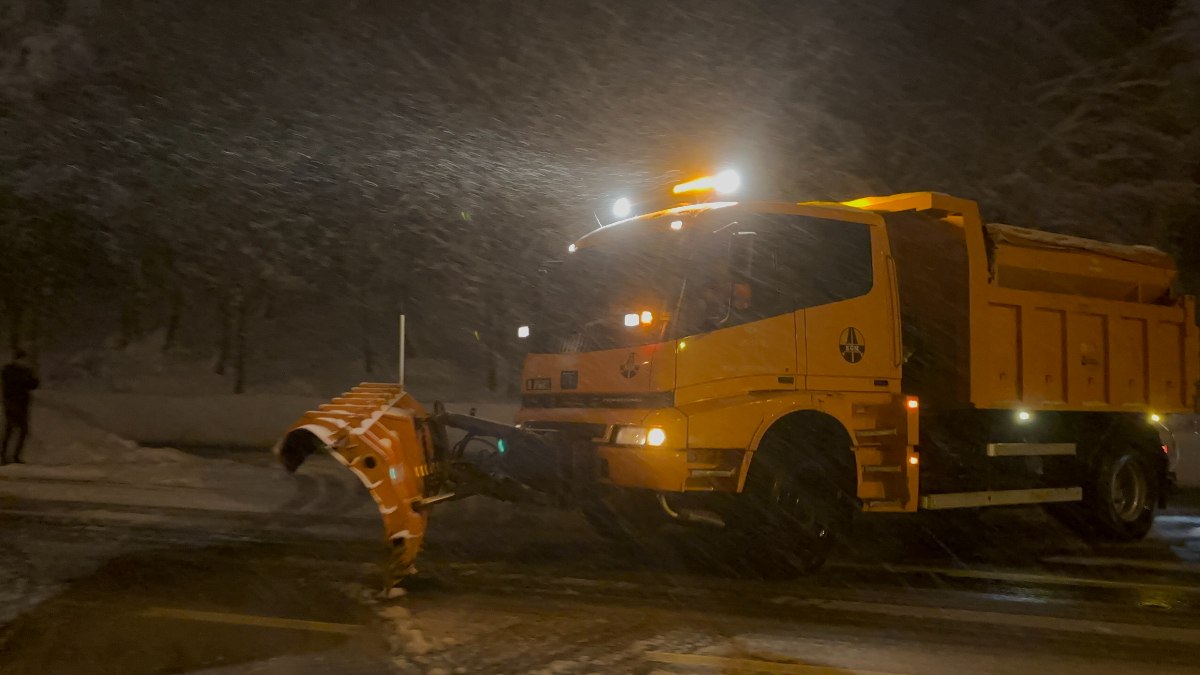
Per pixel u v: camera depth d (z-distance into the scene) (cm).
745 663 576
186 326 2994
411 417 765
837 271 846
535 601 725
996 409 971
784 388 809
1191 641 657
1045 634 670
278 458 755
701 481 762
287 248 2914
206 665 555
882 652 611
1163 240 2412
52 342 2914
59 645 591
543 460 822
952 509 1024
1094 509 1073
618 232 841
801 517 828
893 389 864
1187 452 1673
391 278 2872
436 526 1093
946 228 959
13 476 1395
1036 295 999
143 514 1106
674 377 762
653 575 840
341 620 654
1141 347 1116
